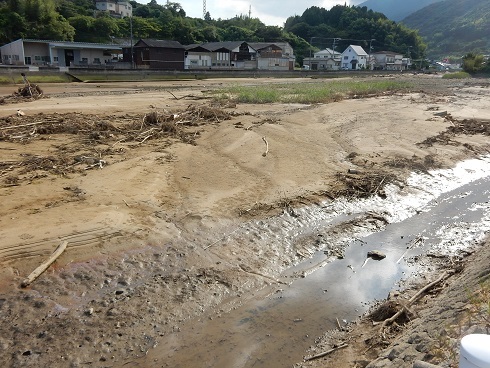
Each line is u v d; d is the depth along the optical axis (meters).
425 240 7.20
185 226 6.84
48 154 10.10
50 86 28.42
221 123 14.56
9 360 4.04
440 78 55.41
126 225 6.61
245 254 6.30
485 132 15.09
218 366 4.17
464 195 9.50
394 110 19.05
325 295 5.48
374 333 4.58
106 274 5.45
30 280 5.09
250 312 5.05
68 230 6.27
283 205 8.01
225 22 98.38
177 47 48.22
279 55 64.81
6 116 14.33
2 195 7.46
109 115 15.66
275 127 14.02
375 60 88.44
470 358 1.93
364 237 7.21
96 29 58.31
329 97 23.27
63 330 4.47
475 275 5.08
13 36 47.94
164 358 4.25
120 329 4.57
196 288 5.40
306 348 4.45
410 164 11.06
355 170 10.16
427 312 4.61
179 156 10.43
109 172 8.93
